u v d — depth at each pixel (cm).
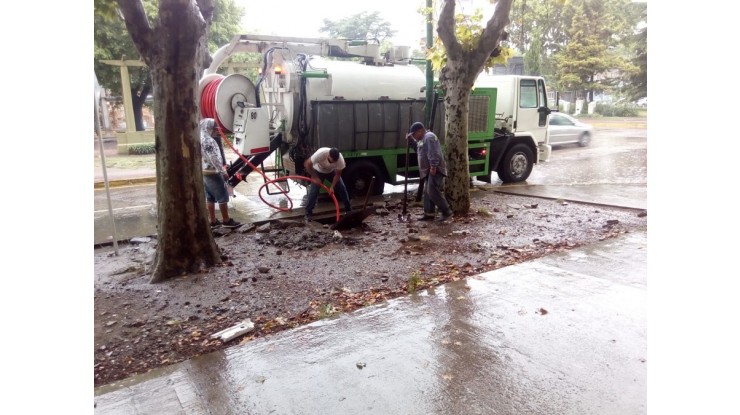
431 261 583
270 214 871
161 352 378
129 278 562
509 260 575
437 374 329
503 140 1143
